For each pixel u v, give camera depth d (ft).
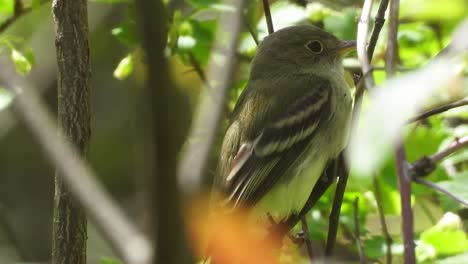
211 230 27.45
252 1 37.01
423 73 13.85
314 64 36.06
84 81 26.73
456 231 30.53
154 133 13.20
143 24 12.87
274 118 34.06
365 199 34.06
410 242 19.19
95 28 60.03
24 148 62.80
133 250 15.94
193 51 35.99
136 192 57.11
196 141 28.99
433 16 37.60
